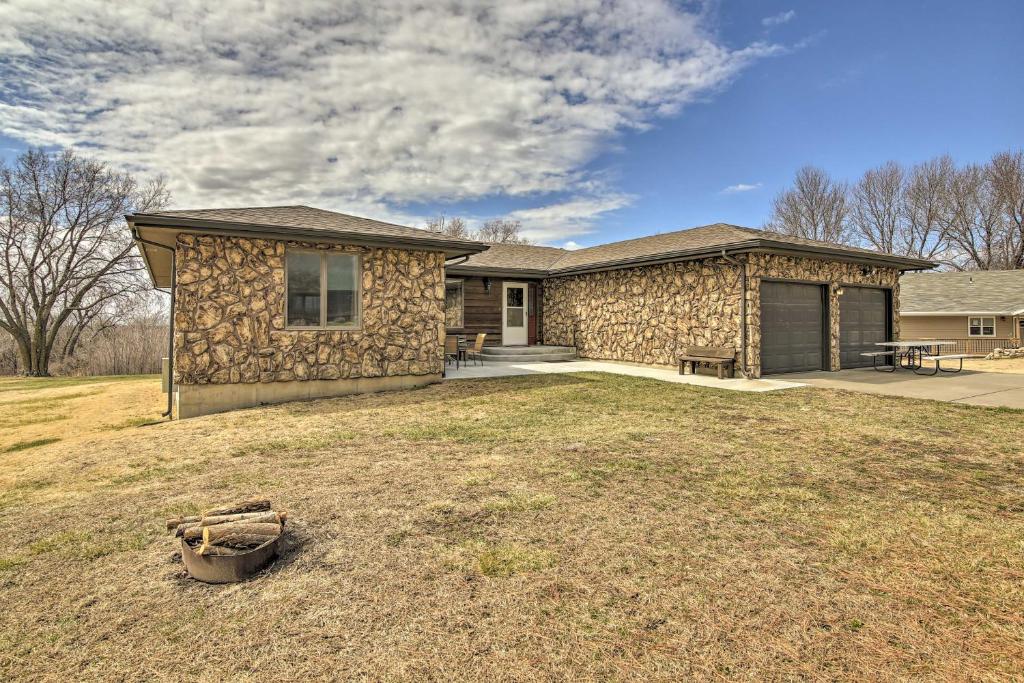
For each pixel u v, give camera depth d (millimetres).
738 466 4898
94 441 6262
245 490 4312
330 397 8977
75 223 23562
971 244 34219
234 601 2623
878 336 13828
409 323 9906
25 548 3260
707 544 3240
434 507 3885
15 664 2137
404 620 2445
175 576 2889
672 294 12766
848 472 4707
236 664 2137
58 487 4512
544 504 3930
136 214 7418
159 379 17688
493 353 15172
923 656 2160
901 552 3125
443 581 2803
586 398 8609
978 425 6543
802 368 12164
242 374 8359
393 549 3195
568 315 16594
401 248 9648
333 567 2973
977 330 22094
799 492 4180
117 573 2928
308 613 2512
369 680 2029
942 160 34688
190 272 8031
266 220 8773
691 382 10398
